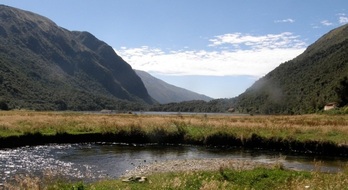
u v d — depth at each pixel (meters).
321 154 35.59
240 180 19.22
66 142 42.25
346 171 21.02
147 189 16.31
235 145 41.50
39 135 40.66
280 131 42.97
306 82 161.62
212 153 36.28
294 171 22.22
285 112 150.88
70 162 29.72
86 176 24.19
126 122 49.59
